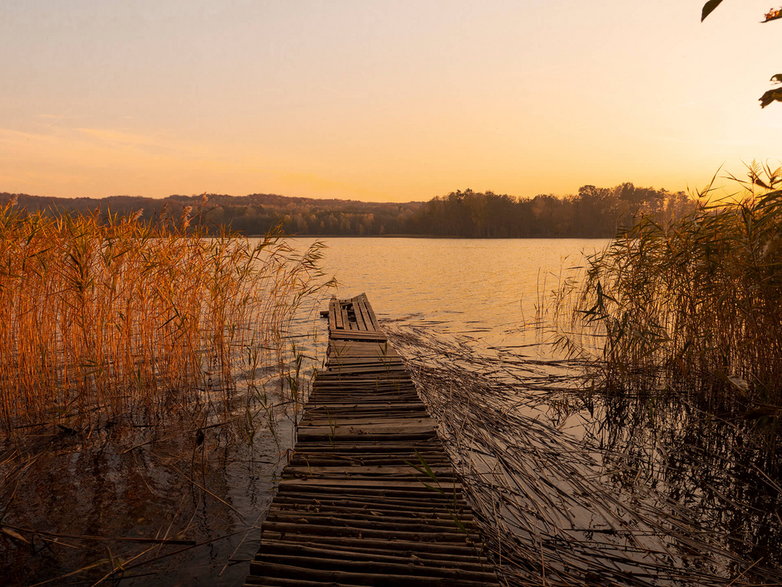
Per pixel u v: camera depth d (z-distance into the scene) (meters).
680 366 6.78
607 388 7.13
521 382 7.58
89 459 4.85
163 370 7.15
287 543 3.07
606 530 3.79
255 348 9.39
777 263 4.96
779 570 3.37
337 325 11.23
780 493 4.45
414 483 3.85
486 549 3.23
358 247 53.84
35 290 6.29
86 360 6.21
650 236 7.37
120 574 3.26
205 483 4.44
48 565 3.34
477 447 5.21
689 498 4.39
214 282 7.64
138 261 6.99
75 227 6.29
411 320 13.07
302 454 4.36
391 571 2.86
